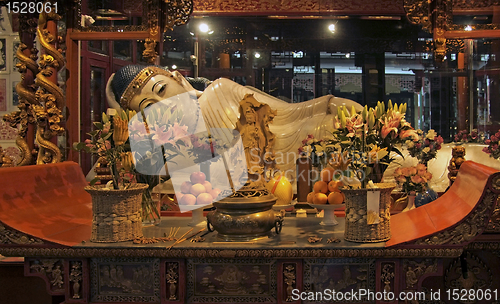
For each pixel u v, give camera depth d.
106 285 1.77
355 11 2.92
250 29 2.98
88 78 2.66
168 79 2.65
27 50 2.48
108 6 2.66
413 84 2.86
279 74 2.96
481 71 2.73
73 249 1.71
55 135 2.45
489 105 2.72
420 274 1.68
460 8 2.58
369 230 1.72
